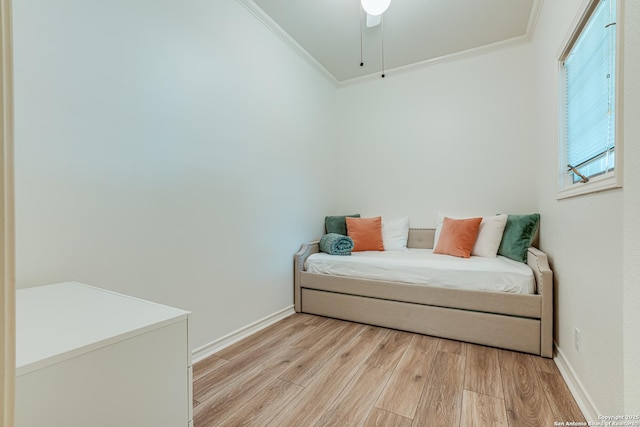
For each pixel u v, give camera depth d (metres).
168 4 1.62
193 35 1.77
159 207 1.56
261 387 1.47
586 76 1.44
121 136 1.39
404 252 2.84
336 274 2.54
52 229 1.16
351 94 3.54
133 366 0.69
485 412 1.26
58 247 1.17
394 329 2.24
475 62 2.89
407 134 3.23
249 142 2.21
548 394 1.39
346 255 2.71
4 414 0.31
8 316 0.32
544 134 2.18
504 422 1.20
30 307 0.85
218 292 1.92
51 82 1.15
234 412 1.28
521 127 2.71
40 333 0.66
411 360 1.74
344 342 2.01
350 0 2.15
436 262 2.22
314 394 1.41
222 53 1.98
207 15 1.87
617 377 1.01
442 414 1.26
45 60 1.14
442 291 2.09
